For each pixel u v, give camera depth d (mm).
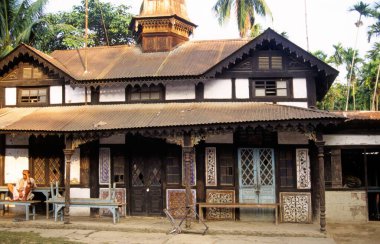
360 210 13703
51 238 11438
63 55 17828
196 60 15383
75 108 14969
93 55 17531
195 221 13539
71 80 14508
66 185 13094
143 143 14594
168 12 17562
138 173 14570
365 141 13789
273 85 14180
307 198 13383
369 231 12336
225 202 13742
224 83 14312
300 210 13367
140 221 13539
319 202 12773
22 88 15750
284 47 13562
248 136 13891
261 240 11070
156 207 14352
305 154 13578
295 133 13680
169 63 15359
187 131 12156
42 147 15172
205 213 13805
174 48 17406
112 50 18062
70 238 11445
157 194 14383
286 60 14109
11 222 13281
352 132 13852
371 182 14906
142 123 12469
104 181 14641
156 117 13016
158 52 17156
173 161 14352
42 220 13656
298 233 11539
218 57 15445
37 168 15148
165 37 17359
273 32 13492
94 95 15195
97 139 13469
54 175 15039
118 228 12508
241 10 28578
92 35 33812
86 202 13305
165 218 14125
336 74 13352
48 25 24969
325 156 13953
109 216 14406
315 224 13031
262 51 14203
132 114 13664
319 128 11633
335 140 13859
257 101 14102
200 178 13969
